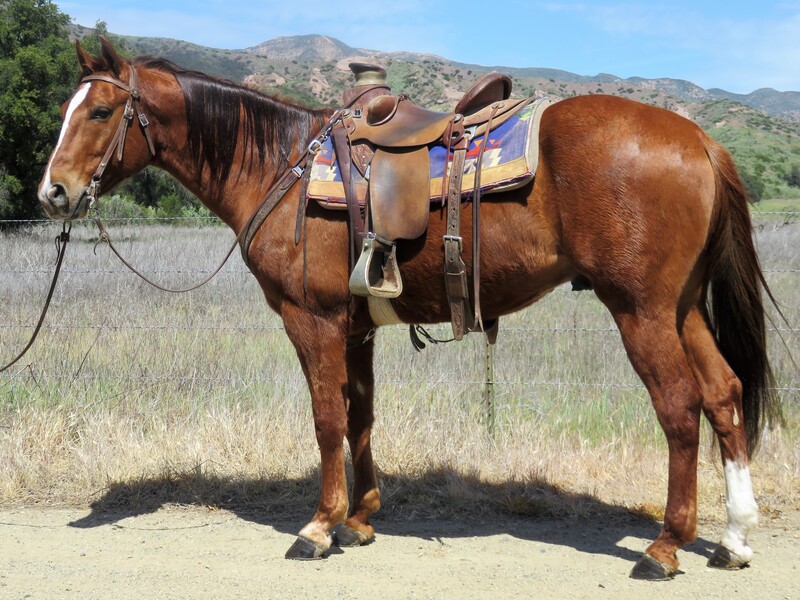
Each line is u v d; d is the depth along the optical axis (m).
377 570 3.51
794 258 8.71
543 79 101.25
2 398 5.93
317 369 3.68
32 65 27.55
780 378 5.59
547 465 4.74
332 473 3.72
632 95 96.44
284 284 3.70
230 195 4.00
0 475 4.82
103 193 3.99
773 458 4.81
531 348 6.94
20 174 28.77
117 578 3.42
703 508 4.25
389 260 3.47
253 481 4.78
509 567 3.51
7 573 3.49
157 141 4.01
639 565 3.34
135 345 6.77
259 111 3.95
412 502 4.49
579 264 3.27
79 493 4.73
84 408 5.71
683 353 3.21
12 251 9.92
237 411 5.55
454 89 73.62
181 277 8.73
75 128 3.81
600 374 6.25
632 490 4.53
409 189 3.44
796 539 3.80
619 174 3.16
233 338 7.32
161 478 4.83
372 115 3.69
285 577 3.43
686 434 3.20
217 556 3.72
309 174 3.66
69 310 7.69
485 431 5.29
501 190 3.29
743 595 3.13
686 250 3.20
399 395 5.66
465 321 3.54
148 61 4.11
